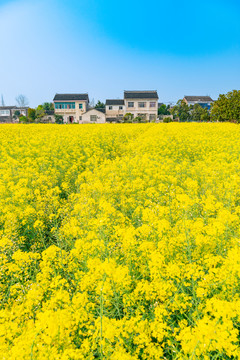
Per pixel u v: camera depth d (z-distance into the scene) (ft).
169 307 8.21
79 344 7.64
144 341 6.84
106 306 8.91
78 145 46.06
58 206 19.30
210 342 5.84
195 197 18.08
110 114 201.77
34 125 101.50
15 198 19.03
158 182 23.53
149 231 11.95
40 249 14.82
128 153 42.70
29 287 9.96
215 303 6.31
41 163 32.58
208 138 49.32
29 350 6.39
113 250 11.16
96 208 17.71
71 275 10.82
